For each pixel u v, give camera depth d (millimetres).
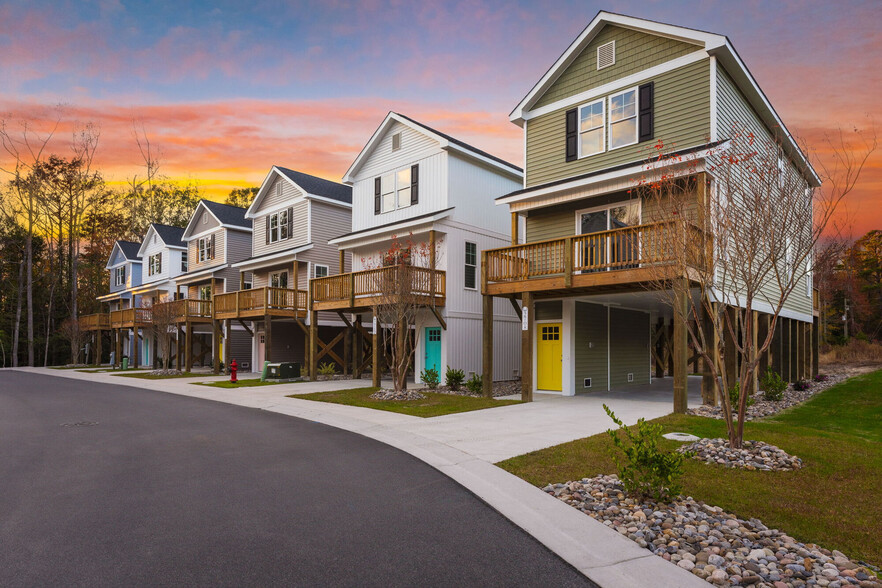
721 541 4309
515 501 5383
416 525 4746
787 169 7594
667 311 19312
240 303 23312
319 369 22219
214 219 30703
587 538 4391
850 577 3727
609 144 14141
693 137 12570
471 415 10961
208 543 4312
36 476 6543
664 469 5105
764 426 9102
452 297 18062
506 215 20766
